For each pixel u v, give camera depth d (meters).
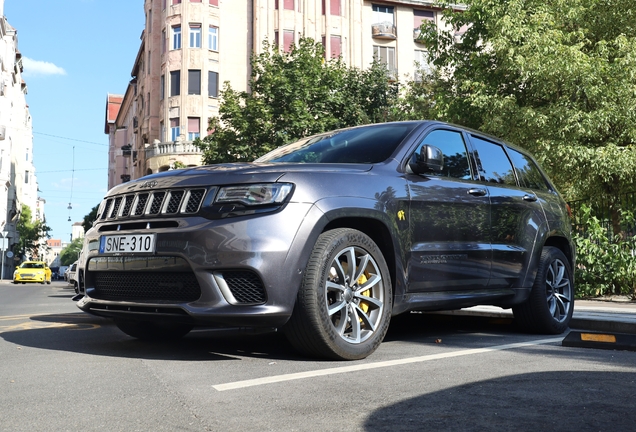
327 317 3.30
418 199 3.91
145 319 3.53
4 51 52.56
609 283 8.74
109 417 2.16
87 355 3.60
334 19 36.62
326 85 21.19
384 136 4.26
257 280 3.20
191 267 3.22
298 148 4.54
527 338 4.61
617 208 9.73
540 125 13.81
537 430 1.98
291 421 2.09
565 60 13.38
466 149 4.64
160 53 36.31
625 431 1.97
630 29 14.73
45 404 2.37
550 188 5.60
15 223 67.25
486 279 4.40
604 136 14.44
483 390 2.57
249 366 3.18
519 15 14.25
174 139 34.66
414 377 2.85
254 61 21.59
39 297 15.88
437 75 25.72
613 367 3.12
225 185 3.32
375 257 3.61
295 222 3.26
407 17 38.72
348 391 2.55
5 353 3.70
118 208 3.73
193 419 2.12
